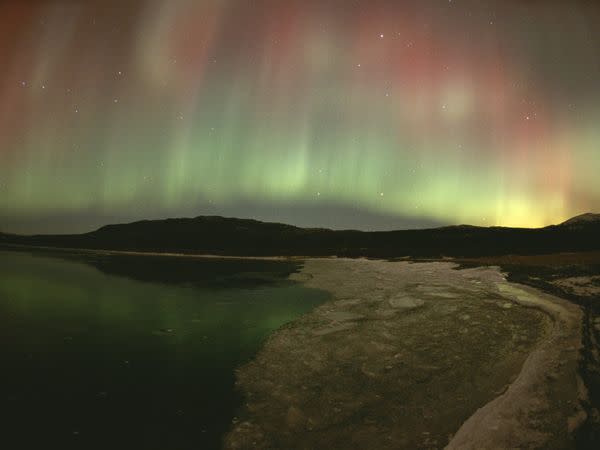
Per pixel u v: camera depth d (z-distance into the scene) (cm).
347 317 523
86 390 312
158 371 350
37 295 623
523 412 253
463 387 315
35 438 246
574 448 214
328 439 253
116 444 243
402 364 365
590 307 490
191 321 507
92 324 484
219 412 284
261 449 242
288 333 457
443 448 237
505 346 399
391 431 259
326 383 330
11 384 318
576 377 297
